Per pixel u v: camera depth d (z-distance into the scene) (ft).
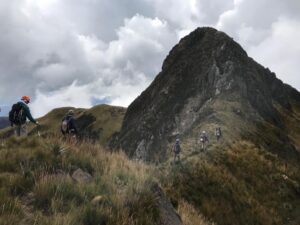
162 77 288.10
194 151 122.11
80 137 40.04
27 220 20.66
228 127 154.30
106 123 493.77
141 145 224.33
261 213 93.15
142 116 261.65
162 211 28.35
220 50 248.73
